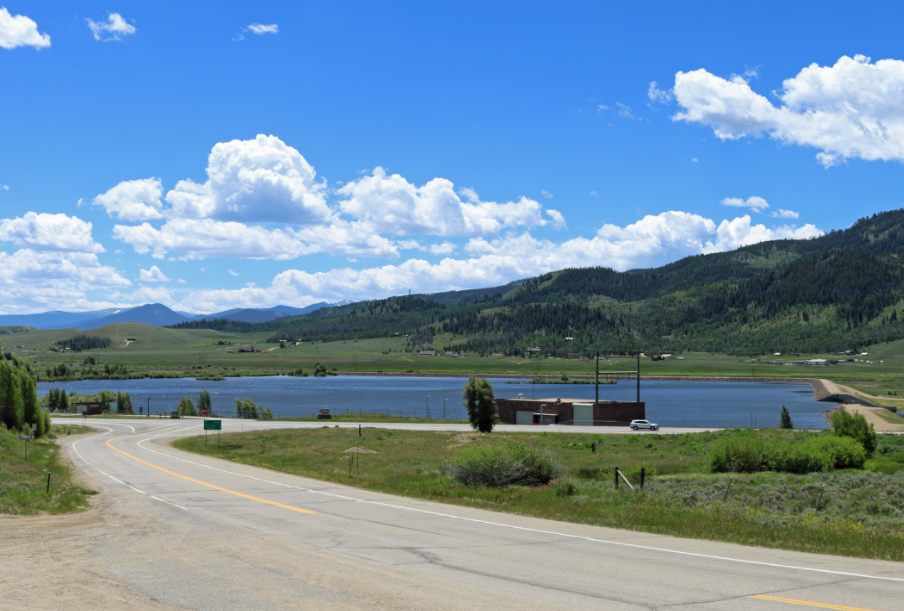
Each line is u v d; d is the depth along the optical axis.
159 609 9.63
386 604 9.93
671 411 145.62
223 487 29.64
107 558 13.34
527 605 9.91
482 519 19.66
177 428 85.44
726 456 39.75
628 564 12.95
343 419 103.50
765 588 10.98
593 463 45.41
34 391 69.12
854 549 14.58
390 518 19.84
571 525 18.52
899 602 10.08
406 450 58.56
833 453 40.22
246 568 12.46
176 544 15.13
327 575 11.87
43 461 43.09
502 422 101.88
